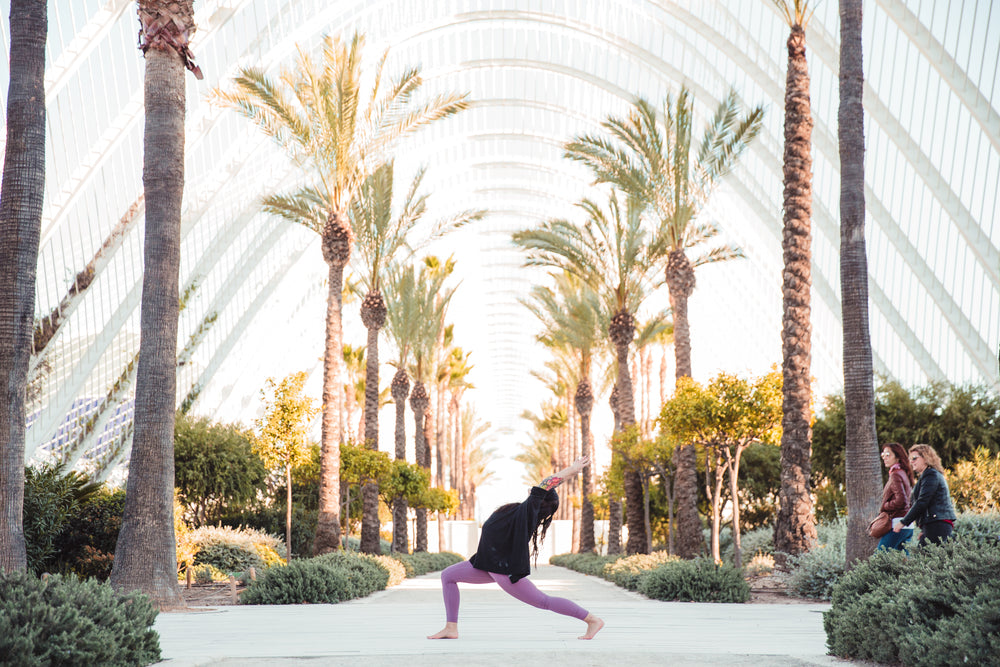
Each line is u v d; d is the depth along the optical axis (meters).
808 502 15.11
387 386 56.41
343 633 6.87
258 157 34.91
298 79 21.75
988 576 4.48
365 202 26.72
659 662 4.79
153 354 11.55
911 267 33.47
